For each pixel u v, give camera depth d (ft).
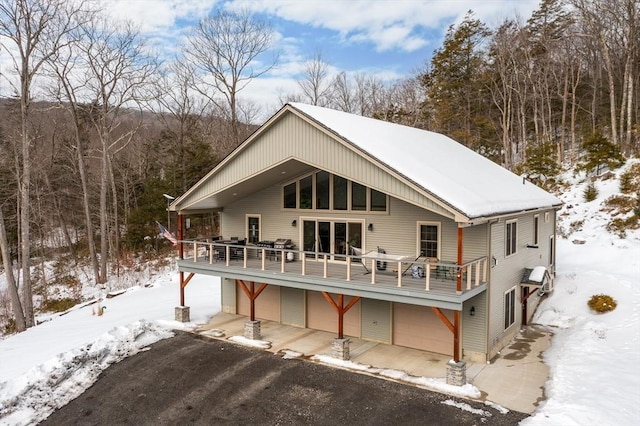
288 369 42.57
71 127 118.73
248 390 38.70
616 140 101.96
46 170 110.73
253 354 46.50
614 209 81.05
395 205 47.70
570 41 128.98
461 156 60.80
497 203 43.55
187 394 38.34
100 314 62.69
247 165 49.85
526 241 53.93
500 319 46.24
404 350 46.88
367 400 36.24
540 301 59.52
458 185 43.34
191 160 115.75
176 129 130.41
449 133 122.01
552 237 64.85
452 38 132.36
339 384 39.19
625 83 103.40
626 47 109.81
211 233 123.34
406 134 58.44
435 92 131.03
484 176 54.13
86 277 100.12
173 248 114.11
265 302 58.95
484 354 42.93
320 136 44.42
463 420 32.58
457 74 130.11
